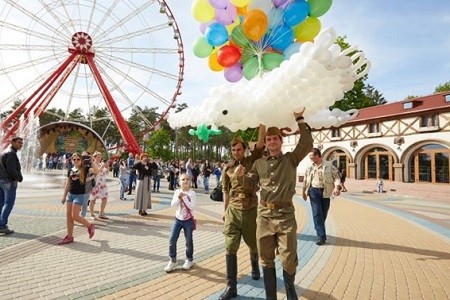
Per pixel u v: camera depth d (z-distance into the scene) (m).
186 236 4.75
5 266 4.68
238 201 3.94
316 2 3.98
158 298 3.68
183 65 25.81
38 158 28.59
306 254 5.60
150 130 26.75
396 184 20.91
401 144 21.75
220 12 4.24
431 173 20.14
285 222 3.30
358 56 3.30
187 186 4.87
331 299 3.78
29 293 3.76
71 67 24.33
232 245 3.84
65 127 25.75
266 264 3.41
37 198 12.19
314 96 3.52
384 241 6.64
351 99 26.22
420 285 4.26
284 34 4.16
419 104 21.16
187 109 4.75
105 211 9.88
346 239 6.76
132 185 16.38
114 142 70.19
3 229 6.55
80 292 3.81
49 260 5.02
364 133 24.55
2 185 6.62
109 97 24.83
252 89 3.69
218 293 3.86
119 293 3.80
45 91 24.23
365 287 4.16
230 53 4.41
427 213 11.23
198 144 71.06
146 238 6.60
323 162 6.53
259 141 4.12
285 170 3.41
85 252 5.50
